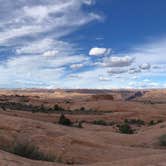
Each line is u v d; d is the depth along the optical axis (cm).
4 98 15125
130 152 2152
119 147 2309
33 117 6078
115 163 1241
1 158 1097
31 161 1199
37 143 2103
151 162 1204
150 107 9625
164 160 1234
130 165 1180
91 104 10419
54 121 6025
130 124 6981
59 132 2505
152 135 3044
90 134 2938
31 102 13612
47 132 2405
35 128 2462
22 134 2228
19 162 1111
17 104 11375
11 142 1945
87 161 1895
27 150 1568
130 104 10156
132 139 2964
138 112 8662
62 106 10775
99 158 1972
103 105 10175
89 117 7619
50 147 2064
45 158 1653
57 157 1822
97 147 2236
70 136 2388
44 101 14538
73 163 1798
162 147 2686
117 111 9344
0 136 2047
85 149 2138
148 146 2728
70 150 2066
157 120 8000
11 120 2530
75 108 10381
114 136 3055
